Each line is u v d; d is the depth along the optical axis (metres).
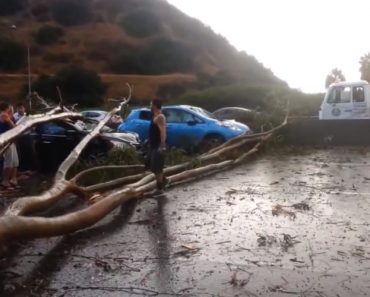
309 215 7.38
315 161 13.81
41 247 5.98
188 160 12.30
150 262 5.45
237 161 13.38
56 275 5.10
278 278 4.96
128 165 10.90
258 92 38.19
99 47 77.50
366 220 7.05
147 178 9.41
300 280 4.91
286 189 9.50
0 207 8.33
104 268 5.27
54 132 12.68
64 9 83.88
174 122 15.47
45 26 78.62
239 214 7.48
